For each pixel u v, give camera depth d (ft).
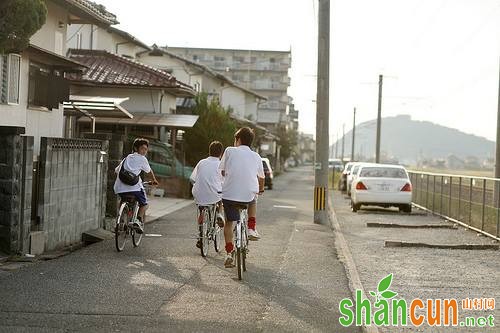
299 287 29.09
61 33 67.00
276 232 51.34
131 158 38.47
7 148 32.91
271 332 21.27
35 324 21.26
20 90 53.83
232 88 204.33
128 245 40.40
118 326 21.33
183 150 105.19
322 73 61.67
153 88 103.55
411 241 48.39
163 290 27.20
